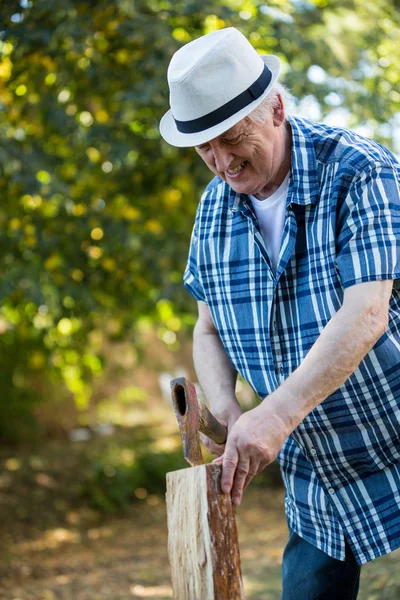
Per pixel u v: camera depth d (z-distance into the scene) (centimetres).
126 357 1425
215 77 210
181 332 1060
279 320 229
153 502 1062
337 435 225
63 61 634
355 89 680
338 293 217
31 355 1078
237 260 236
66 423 1350
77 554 809
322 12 688
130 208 763
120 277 788
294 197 220
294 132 224
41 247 711
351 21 679
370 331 204
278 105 221
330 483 231
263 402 200
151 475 1108
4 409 1233
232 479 195
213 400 248
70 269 737
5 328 1112
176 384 204
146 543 862
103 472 1070
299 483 241
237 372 258
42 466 1099
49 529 916
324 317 220
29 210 719
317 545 238
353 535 229
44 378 1250
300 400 200
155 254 735
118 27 592
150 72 616
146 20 596
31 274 693
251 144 215
